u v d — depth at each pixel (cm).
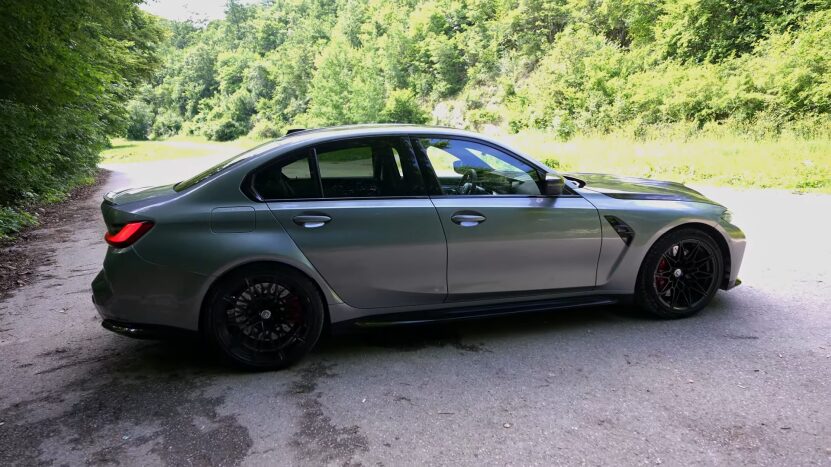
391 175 339
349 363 332
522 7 4238
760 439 236
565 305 368
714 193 1034
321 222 319
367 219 325
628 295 382
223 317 312
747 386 284
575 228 359
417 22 5609
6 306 476
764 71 1919
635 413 262
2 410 283
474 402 279
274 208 315
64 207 1218
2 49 749
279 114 7969
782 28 2297
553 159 1822
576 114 2733
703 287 388
